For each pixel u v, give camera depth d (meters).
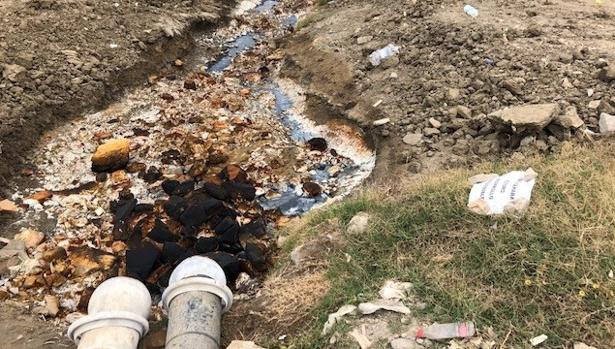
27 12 4.02
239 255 2.58
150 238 2.66
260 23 4.96
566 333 1.80
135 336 1.96
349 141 3.39
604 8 3.93
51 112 3.47
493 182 2.31
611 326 1.79
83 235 2.80
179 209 2.81
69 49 3.86
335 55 3.91
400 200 2.44
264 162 3.29
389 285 2.04
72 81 3.65
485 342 1.80
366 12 4.36
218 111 3.76
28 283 2.50
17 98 3.39
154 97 3.87
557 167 2.39
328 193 3.06
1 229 2.83
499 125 2.81
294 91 3.94
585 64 3.17
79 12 4.17
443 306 1.93
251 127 3.59
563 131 2.70
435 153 2.93
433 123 3.09
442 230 2.20
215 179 3.09
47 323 2.34
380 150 3.14
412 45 3.72
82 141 3.42
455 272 2.04
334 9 4.73
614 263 1.96
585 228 2.06
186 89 3.98
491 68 3.29
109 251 2.69
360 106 3.46
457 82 3.30
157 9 4.58
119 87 3.83
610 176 2.32
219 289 2.07
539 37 3.50
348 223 2.43
